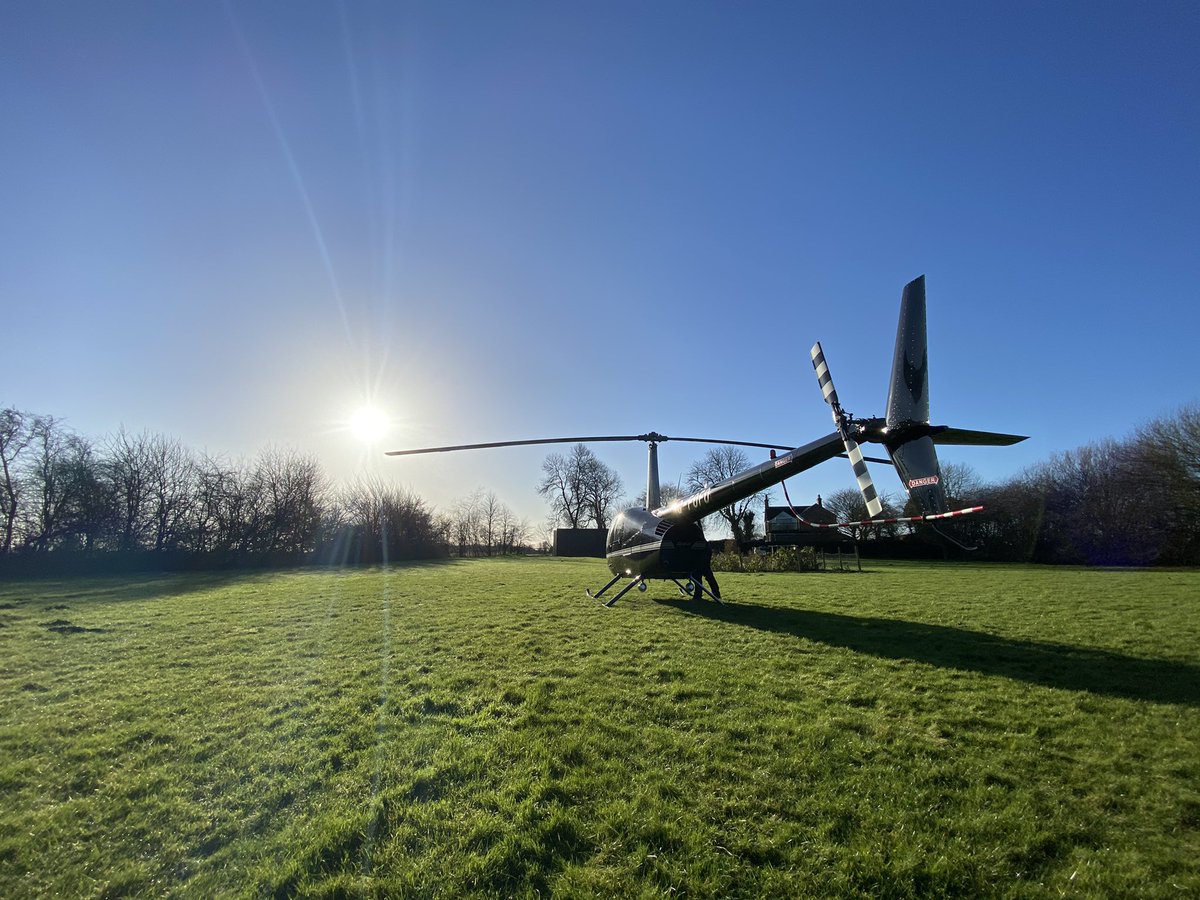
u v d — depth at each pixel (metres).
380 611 13.22
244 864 3.38
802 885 3.06
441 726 5.43
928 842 3.42
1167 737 4.97
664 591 16.61
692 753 4.68
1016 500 42.91
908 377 8.02
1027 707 5.77
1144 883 3.07
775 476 10.57
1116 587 17.88
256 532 39.88
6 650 9.21
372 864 3.32
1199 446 33.84
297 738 5.24
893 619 11.20
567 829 3.60
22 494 31.36
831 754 4.65
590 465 71.62
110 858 3.46
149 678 7.45
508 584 20.25
